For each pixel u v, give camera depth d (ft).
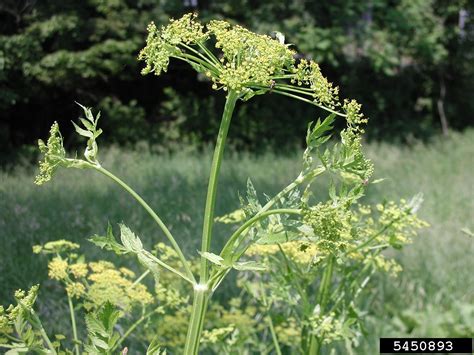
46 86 37.68
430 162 38.81
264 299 10.98
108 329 6.81
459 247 20.79
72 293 9.69
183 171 31.60
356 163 6.64
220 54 37.55
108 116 39.01
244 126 42.19
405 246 20.26
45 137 39.14
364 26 45.62
